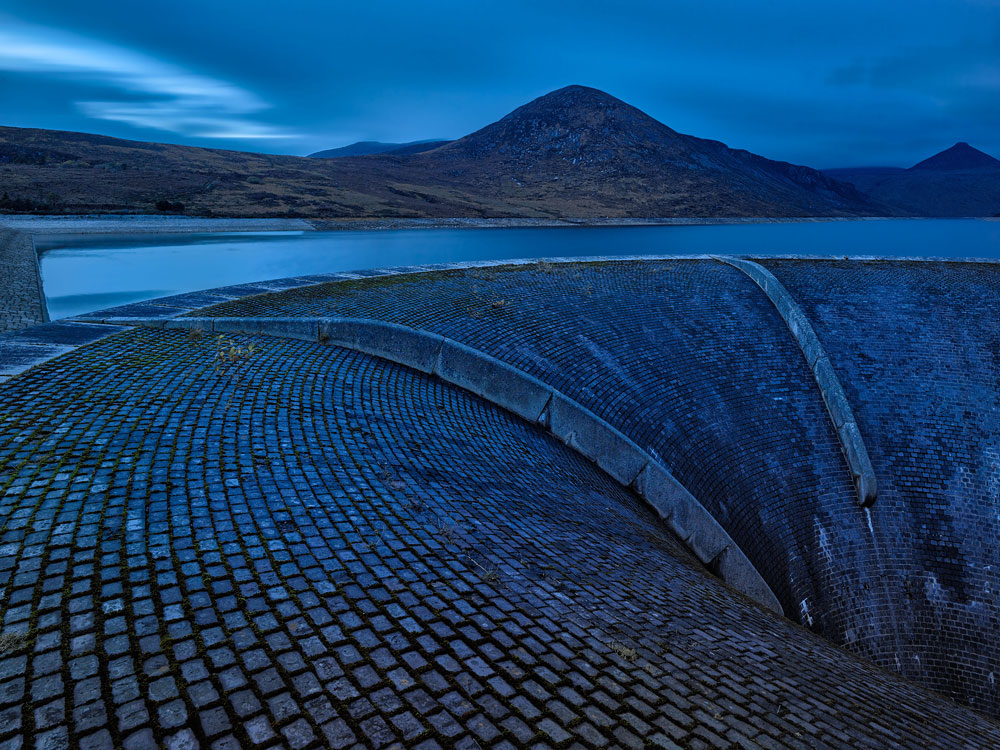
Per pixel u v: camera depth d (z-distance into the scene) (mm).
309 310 13242
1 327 21422
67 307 26391
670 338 15922
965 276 20047
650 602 6297
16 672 3586
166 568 4762
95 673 3654
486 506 7426
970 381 16125
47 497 5543
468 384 12359
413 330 12375
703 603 7031
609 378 13852
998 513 14406
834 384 15430
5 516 5168
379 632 4441
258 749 3307
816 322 17469
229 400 8492
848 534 14016
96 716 3363
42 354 9375
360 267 41938
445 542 6082
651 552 8438
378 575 5199
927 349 16844
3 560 4598
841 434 14938
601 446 12336
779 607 12758
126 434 7004
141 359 9609
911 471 14883
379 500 6645
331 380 10227
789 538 13656
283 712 3578
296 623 4367
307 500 6250
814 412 15375
